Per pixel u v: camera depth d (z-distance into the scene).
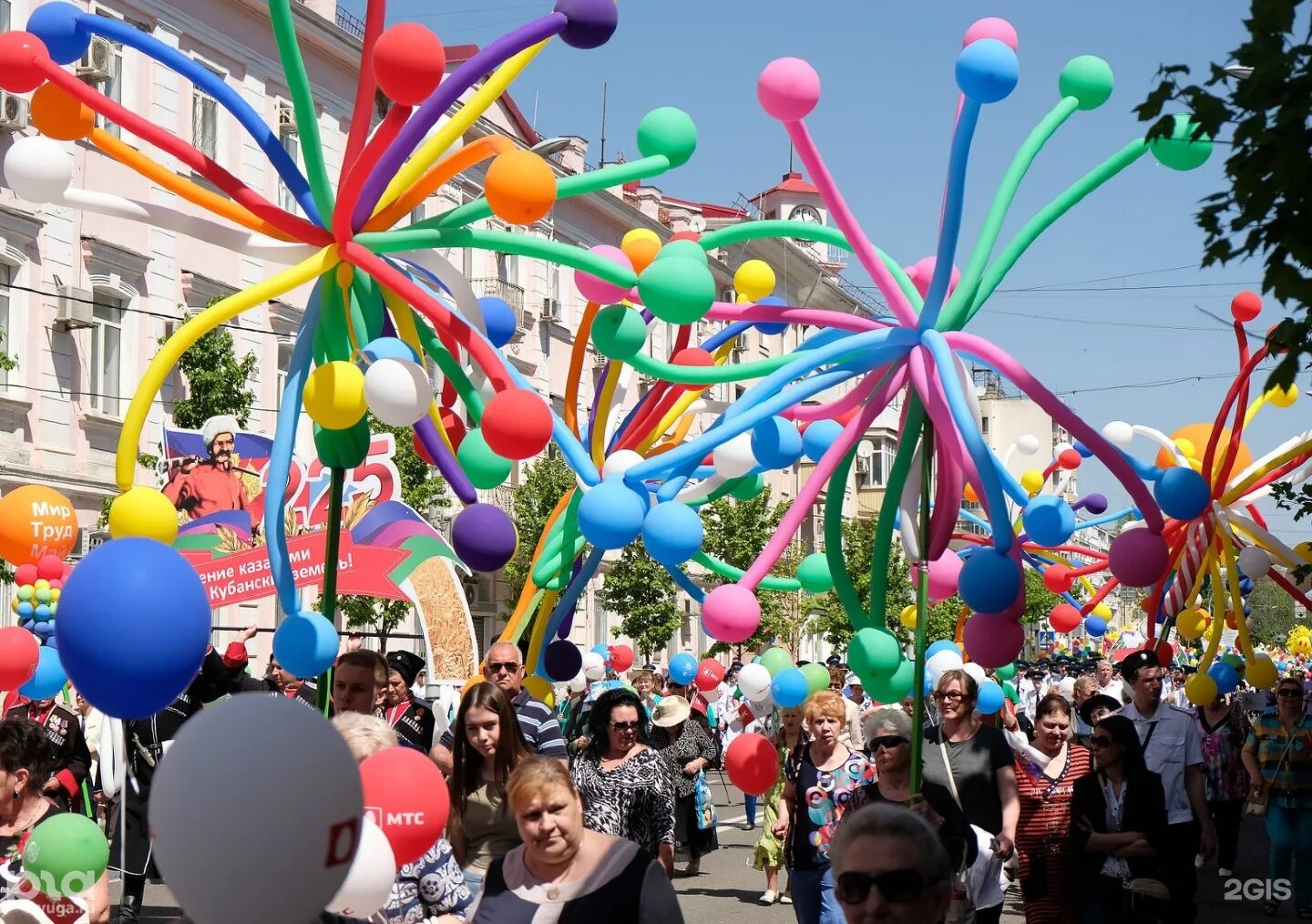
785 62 7.36
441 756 8.00
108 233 24.56
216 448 16.69
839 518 8.33
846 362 7.85
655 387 9.85
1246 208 4.73
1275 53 4.64
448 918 5.46
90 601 4.68
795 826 8.42
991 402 62.62
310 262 6.70
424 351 7.28
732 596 7.31
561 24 6.77
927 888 3.79
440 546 15.12
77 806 10.05
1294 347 4.94
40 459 23.27
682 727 13.83
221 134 26.56
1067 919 8.15
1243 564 13.46
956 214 7.44
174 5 25.47
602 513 7.36
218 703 3.31
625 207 40.72
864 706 18.52
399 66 6.41
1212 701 13.99
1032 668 32.31
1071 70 7.90
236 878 3.18
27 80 6.53
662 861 7.88
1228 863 14.40
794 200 57.44
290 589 6.82
